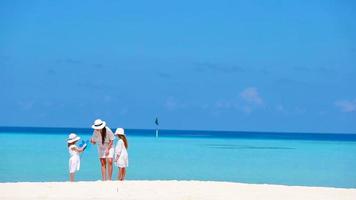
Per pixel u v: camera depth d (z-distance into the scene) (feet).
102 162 64.28
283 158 144.25
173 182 60.70
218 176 94.79
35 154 134.31
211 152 166.91
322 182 90.38
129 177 90.48
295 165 121.39
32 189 54.60
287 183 87.30
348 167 118.01
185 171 102.01
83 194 52.42
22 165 106.42
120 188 55.72
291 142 281.13
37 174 91.50
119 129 64.28
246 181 88.53
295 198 53.31
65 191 53.72
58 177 87.40
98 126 63.26
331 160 138.92
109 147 63.87
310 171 108.27
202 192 54.90
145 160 125.39
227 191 55.88
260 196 53.72
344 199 53.42
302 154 165.37
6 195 51.39
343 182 90.84
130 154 146.10
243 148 201.46
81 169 100.89
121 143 63.62
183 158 134.10
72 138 65.41
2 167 102.47
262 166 117.29
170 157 136.36
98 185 57.21
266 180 90.74
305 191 57.36
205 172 101.09
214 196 53.01
